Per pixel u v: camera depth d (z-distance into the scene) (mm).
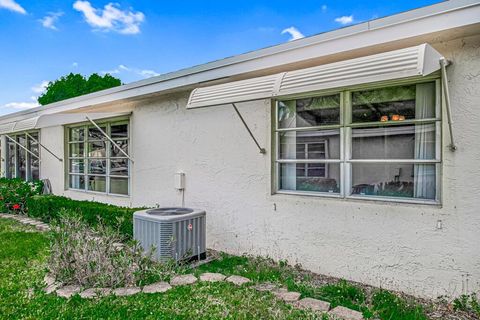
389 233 4160
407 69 3000
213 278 4395
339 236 4555
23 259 5086
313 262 4789
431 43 3832
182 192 6582
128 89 7066
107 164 8508
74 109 8727
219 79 5520
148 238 5082
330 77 3516
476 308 3506
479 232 3609
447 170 3787
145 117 7367
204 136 6180
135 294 3885
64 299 3734
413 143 4137
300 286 4199
